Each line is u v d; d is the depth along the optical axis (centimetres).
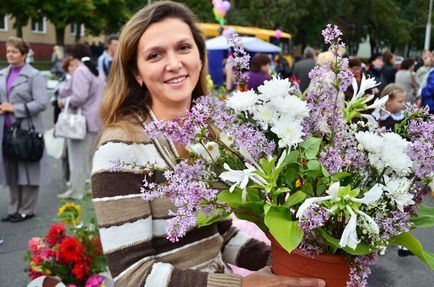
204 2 2016
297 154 100
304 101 106
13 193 456
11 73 436
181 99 127
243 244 147
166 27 126
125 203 116
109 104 133
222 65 1362
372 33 3625
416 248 97
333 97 108
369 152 100
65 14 2655
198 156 109
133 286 112
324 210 92
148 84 129
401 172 99
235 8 2939
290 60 1872
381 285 349
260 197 105
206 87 148
